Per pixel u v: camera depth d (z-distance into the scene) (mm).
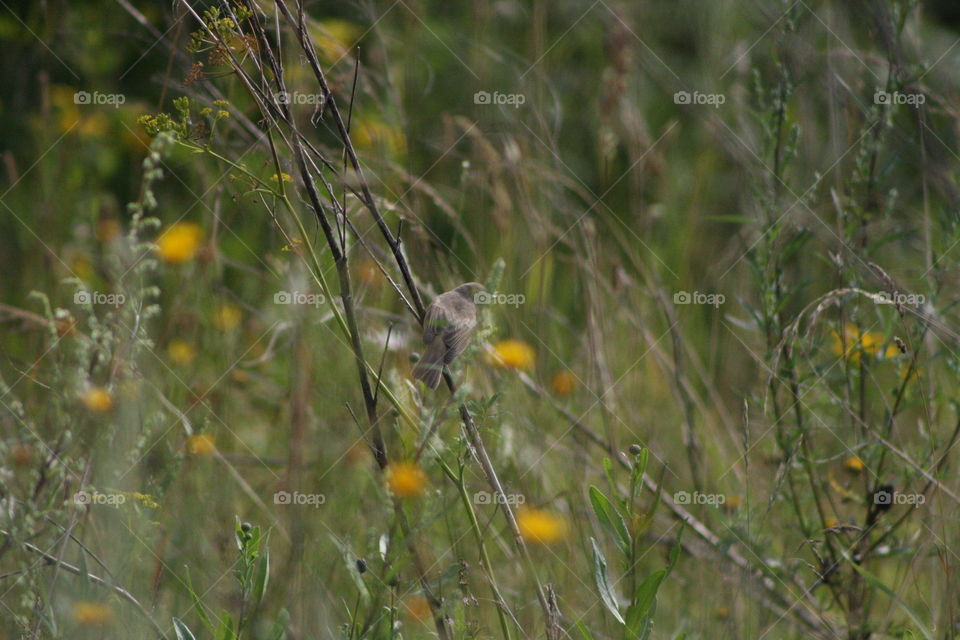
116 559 6422
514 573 7375
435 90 12617
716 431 10070
